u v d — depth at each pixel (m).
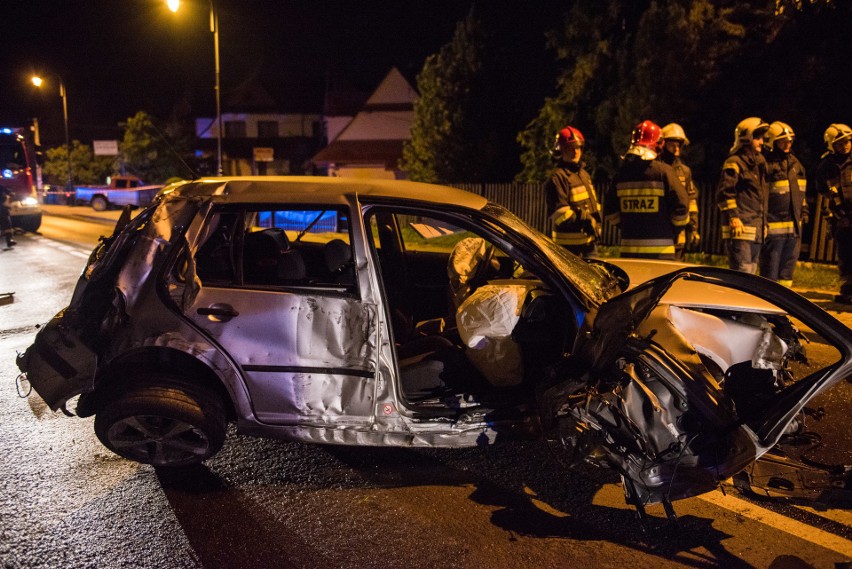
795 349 3.50
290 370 3.37
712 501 3.36
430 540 3.05
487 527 3.15
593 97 14.99
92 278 3.56
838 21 11.50
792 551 2.93
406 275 4.84
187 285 3.39
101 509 3.34
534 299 3.46
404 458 3.85
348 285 3.43
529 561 2.89
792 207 6.88
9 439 4.19
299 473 3.69
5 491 3.52
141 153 35.53
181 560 2.92
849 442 3.93
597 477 3.21
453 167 20.16
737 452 2.89
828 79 11.52
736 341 3.31
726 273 3.15
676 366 2.89
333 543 3.04
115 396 3.46
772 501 3.16
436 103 20.23
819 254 10.04
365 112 36.88
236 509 3.33
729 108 12.15
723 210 6.53
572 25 14.95
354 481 3.60
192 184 3.68
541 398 3.12
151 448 3.62
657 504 3.34
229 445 4.05
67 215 26.33
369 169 36.19
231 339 3.36
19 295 8.84
